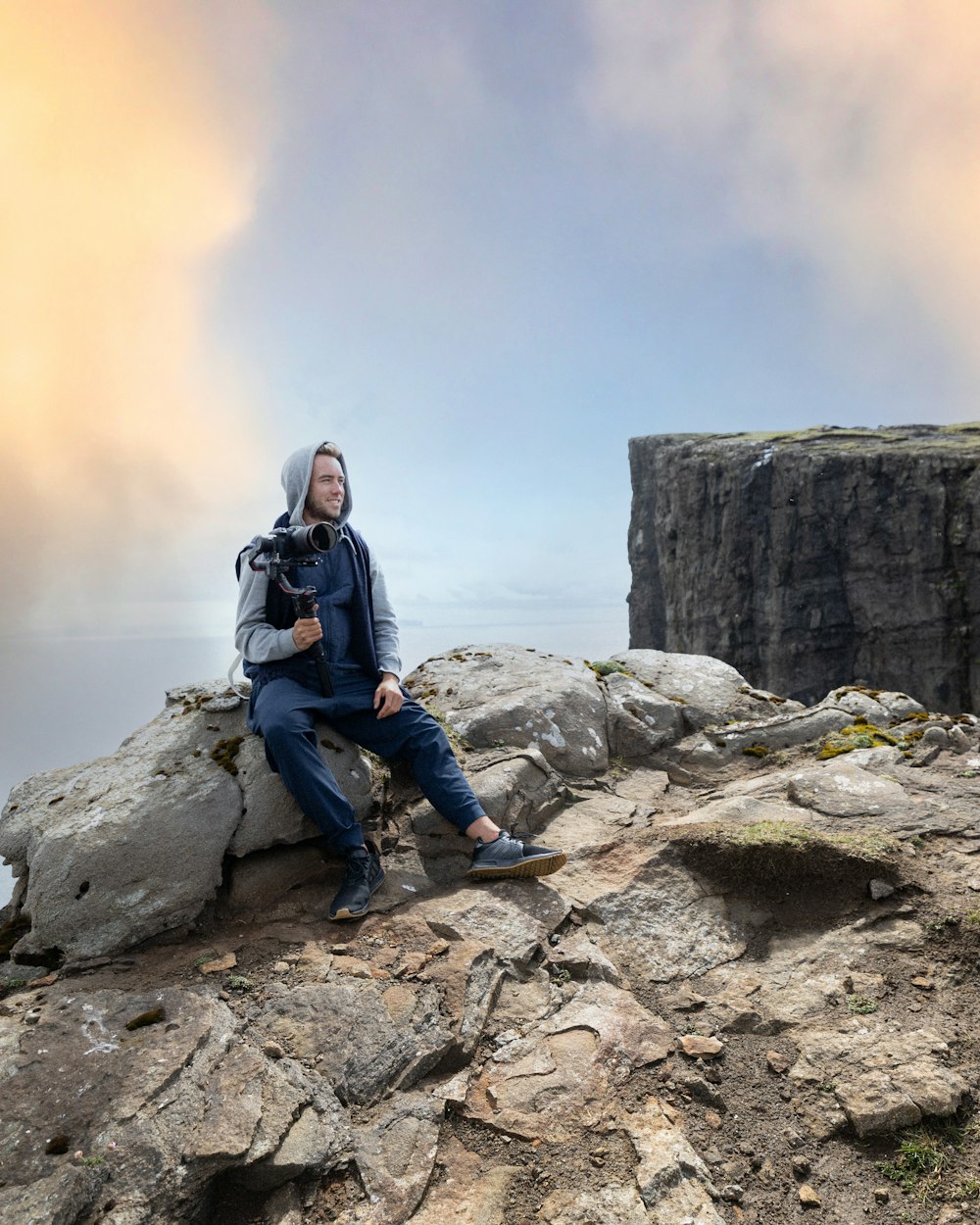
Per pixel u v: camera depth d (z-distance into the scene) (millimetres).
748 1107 2049
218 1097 1892
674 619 59062
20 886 3072
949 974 2436
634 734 4418
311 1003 2299
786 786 3689
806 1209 1771
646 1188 1780
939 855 2967
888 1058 2133
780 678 48594
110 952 2588
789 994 2461
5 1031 2123
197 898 2738
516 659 4992
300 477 3260
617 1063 2178
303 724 2953
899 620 42969
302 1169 1790
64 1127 1766
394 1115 1983
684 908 2908
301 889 2979
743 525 49938
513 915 2816
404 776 3723
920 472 41375
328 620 3240
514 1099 2066
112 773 3215
